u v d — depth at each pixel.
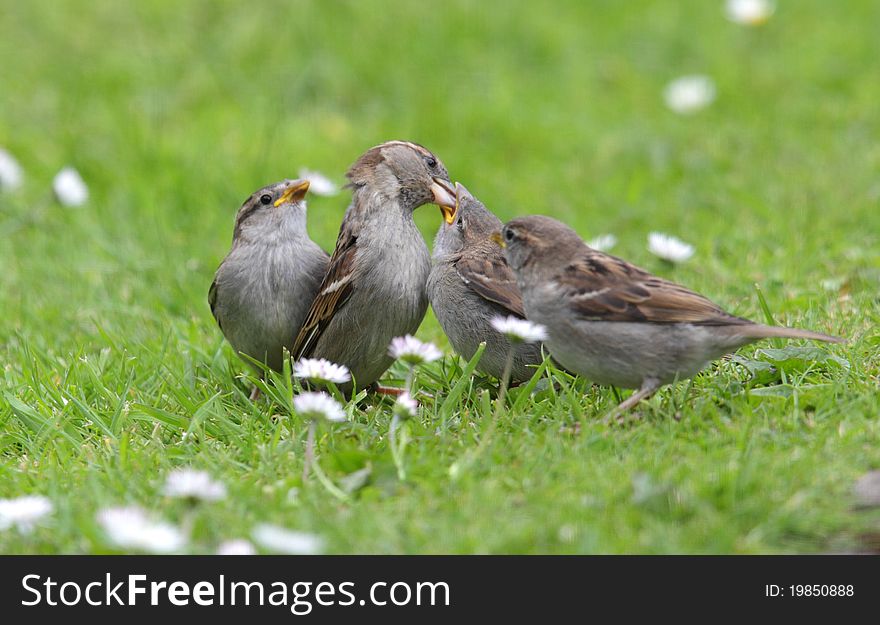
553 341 9.45
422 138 19.30
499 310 10.30
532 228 9.62
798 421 8.90
